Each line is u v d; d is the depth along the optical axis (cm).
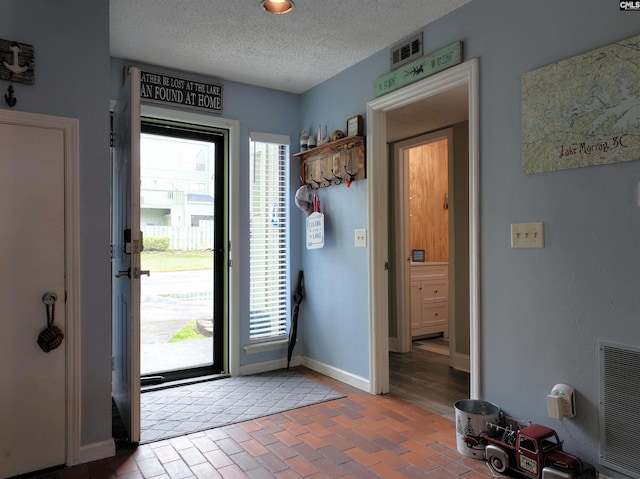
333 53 300
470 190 234
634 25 171
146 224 345
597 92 181
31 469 196
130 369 226
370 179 303
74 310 206
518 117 212
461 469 200
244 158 356
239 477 194
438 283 496
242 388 316
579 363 190
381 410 272
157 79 318
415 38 268
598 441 183
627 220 174
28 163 196
